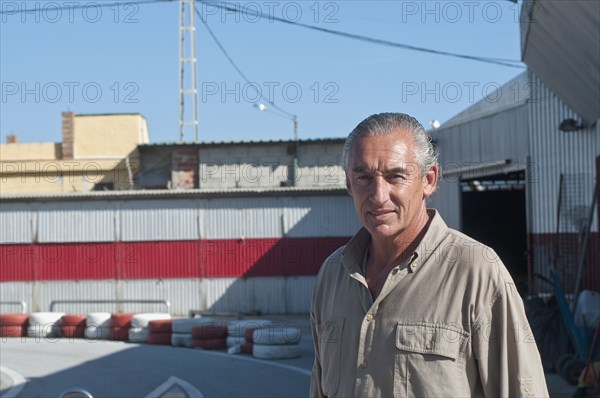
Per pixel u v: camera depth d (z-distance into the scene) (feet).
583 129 55.88
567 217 55.31
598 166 48.52
